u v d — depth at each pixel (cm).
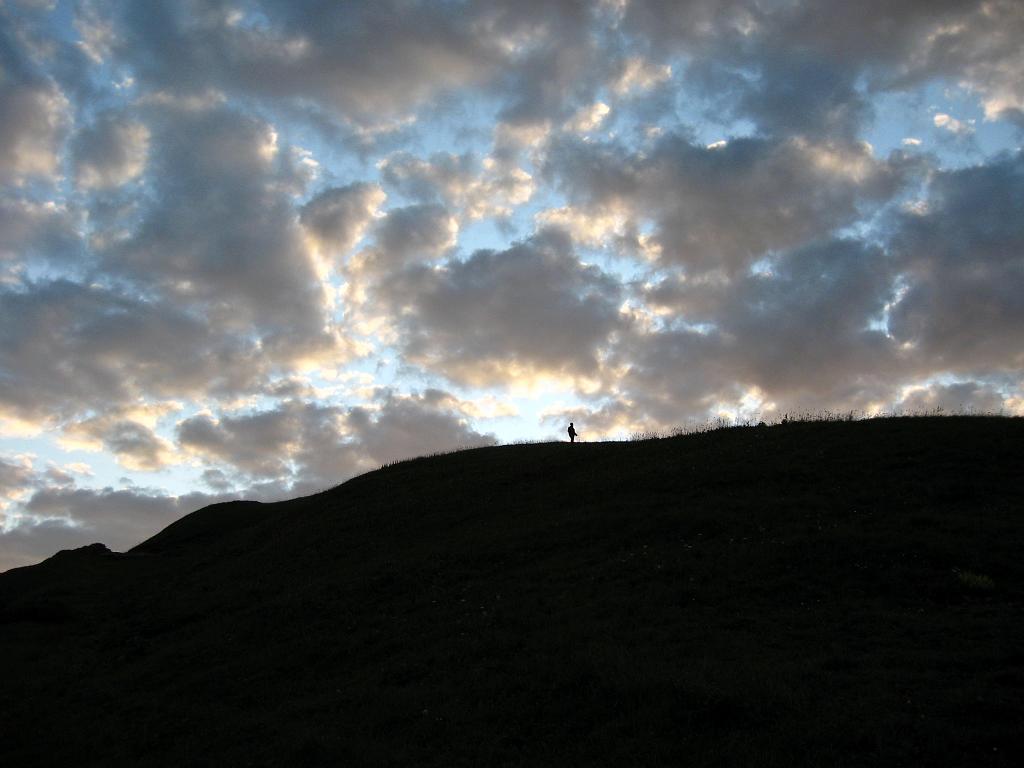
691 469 3228
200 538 5231
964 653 1448
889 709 1252
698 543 2350
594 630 1812
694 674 1434
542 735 1388
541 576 2358
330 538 3569
